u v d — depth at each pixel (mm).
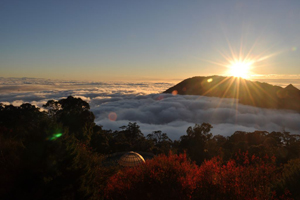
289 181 10844
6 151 9867
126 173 12016
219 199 9156
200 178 10359
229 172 10367
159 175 10797
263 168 11461
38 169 8328
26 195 7836
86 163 10180
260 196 9320
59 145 8984
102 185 12242
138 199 9953
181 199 9297
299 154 27719
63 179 8836
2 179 7902
